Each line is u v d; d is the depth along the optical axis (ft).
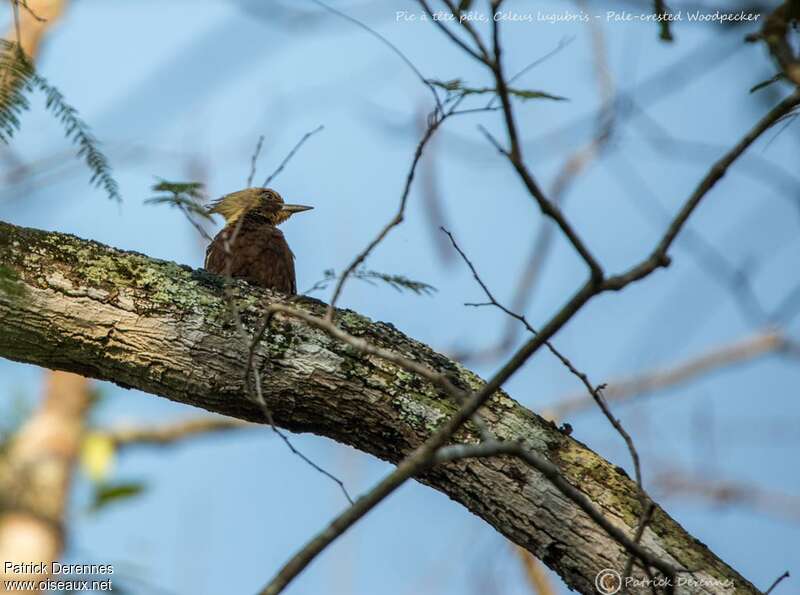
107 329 29.14
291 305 29.50
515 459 27.78
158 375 29.32
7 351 29.45
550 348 25.07
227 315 29.22
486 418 28.43
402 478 22.03
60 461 55.62
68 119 24.89
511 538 27.91
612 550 26.89
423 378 28.76
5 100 23.85
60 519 52.60
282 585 21.56
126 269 29.73
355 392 28.63
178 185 24.35
